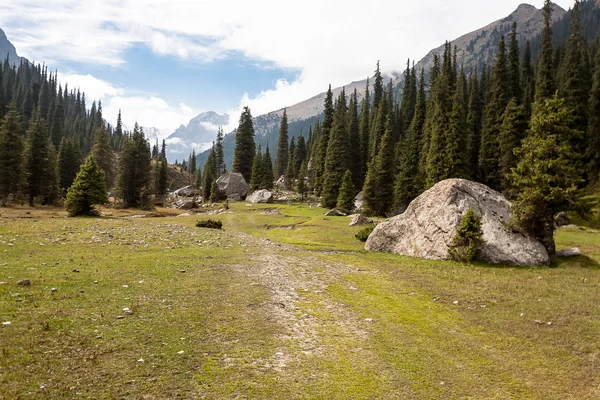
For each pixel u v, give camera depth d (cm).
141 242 2641
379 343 1170
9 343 901
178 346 1011
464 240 2462
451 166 5184
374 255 2803
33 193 7406
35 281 1445
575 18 6281
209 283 1669
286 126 13612
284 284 1780
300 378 908
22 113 15850
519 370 1032
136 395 758
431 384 932
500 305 1582
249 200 8844
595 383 968
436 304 1592
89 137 18062
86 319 1120
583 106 5819
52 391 730
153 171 12262
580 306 1559
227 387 832
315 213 6506
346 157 8206
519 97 6706
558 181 2466
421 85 9112
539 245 2436
